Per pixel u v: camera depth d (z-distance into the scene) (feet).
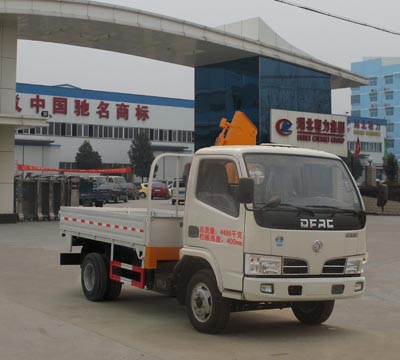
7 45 79.00
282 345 23.34
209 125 102.42
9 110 78.89
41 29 82.43
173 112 255.29
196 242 24.89
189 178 25.63
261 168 23.54
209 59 98.99
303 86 103.40
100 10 78.28
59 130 230.27
